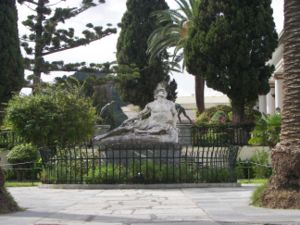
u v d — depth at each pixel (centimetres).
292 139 1023
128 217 900
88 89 3925
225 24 2753
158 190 1504
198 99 4038
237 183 1600
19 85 3088
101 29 3594
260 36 2772
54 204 1145
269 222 812
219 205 1074
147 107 1892
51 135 2348
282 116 1053
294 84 1029
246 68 2769
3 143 2470
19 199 1264
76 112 2406
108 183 1614
